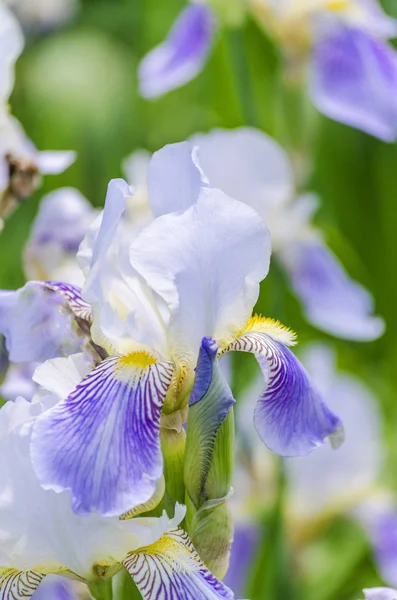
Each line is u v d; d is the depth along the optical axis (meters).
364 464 1.41
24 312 0.92
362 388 1.43
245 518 1.27
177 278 0.87
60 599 0.97
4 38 1.00
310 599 1.34
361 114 1.45
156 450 0.84
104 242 0.86
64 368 0.88
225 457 0.87
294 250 1.42
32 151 1.05
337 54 1.48
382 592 0.91
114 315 0.88
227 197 0.88
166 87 1.47
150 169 0.89
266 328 0.90
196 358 0.88
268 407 0.87
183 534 0.86
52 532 0.86
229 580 1.23
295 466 1.40
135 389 0.86
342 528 1.42
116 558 0.86
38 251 1.12
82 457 0.83
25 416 0.86
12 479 0.86
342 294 1.43
